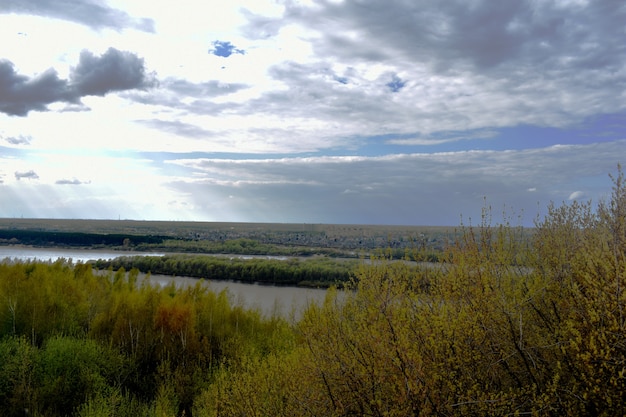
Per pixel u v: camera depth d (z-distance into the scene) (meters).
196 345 13.22
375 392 4.30
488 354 4.31
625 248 4.45
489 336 4.40
